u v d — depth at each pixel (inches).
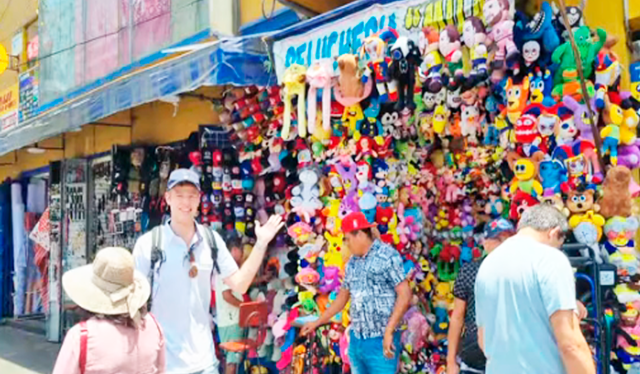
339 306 169.5
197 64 195.3
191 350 123.7
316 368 187.8
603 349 122.2
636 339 127.4
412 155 190.1
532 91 130.0
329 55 171.3
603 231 130.1
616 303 127.6
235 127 229.3
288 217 212.8
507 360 100.9
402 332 174.4
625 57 145.3
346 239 161.8
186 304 124.8
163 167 278.4
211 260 130.3
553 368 97.7
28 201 437.1
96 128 355.3
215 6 265.6
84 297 98.3
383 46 148.6
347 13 171.5
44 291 412.8
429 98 167.0
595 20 149.3
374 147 178.4
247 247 223.3
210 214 237.0
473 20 130.3
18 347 348.5
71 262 357.1
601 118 131.3
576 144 127.7
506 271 103.0
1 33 480.4
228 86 237.9
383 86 152.0
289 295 209.0
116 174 295.9
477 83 139.0
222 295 205.2
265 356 217.9
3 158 455.8
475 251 178.9
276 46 189.3
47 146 396.5
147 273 123.0
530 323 99.1
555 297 96.6
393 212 179.5
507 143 146.0
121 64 328.8
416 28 145.6
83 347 95.0
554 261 99.3
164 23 297.6
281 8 240.4
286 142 215.6
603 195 127.9
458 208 187.8
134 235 301.1
